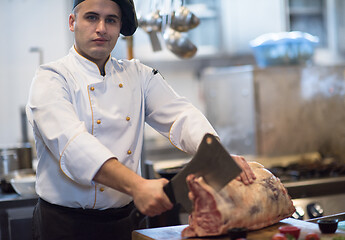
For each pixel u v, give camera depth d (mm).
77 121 1575
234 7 4562
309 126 3633
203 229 1482
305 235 1503
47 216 1729
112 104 1755
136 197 1427
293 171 3082
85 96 1715
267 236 1511
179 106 1859
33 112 1616
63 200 1713
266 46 3740
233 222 1487
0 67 4203
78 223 1719
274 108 3551
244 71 3576
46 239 1729
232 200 1508
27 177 2617
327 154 3648
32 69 4273
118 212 1771
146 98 1911
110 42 1712
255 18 4586
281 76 3559
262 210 1565
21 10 4219
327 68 3666
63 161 1535
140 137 1855
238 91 3654
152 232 1599
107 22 1702
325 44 4746
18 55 4238
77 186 1696
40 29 4262
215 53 4559
